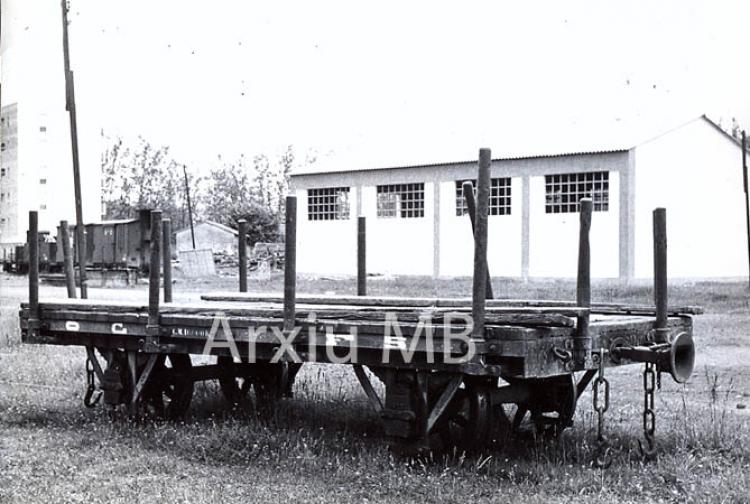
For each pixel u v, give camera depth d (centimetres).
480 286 613
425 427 664
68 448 775
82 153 6094
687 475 665
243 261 1050
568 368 638
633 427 866
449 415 685
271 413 890
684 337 712
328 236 4553
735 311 2356
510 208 3878
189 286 3778
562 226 3725
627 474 662
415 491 619
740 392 1144
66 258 1537
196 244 7312
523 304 854
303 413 903
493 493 616
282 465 692
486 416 702
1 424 894
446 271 4128
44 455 745
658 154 3631
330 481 650
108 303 877
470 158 3997
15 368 1276
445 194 4116
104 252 4078
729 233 3912
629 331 698
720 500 610
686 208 3741
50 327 903
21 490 631
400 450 678
